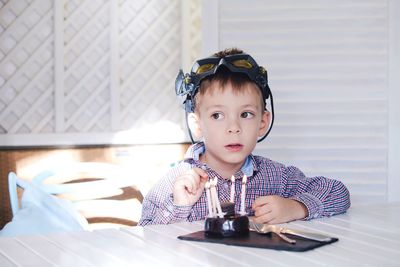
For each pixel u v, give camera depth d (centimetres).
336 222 128
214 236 110
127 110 282
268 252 99
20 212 220
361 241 108
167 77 288
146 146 280
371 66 225
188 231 118
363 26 224
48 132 271
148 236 114
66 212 226
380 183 225
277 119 225
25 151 262
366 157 226
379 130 225
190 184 135
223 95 142
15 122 266
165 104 288
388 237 112
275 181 158
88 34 276
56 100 270
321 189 140
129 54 281
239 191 155
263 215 127
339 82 225
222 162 153
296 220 130
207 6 224
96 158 272
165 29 288
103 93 280
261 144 225
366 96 225
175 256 98
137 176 236
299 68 225
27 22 267
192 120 156
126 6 281
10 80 265
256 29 225
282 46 225
